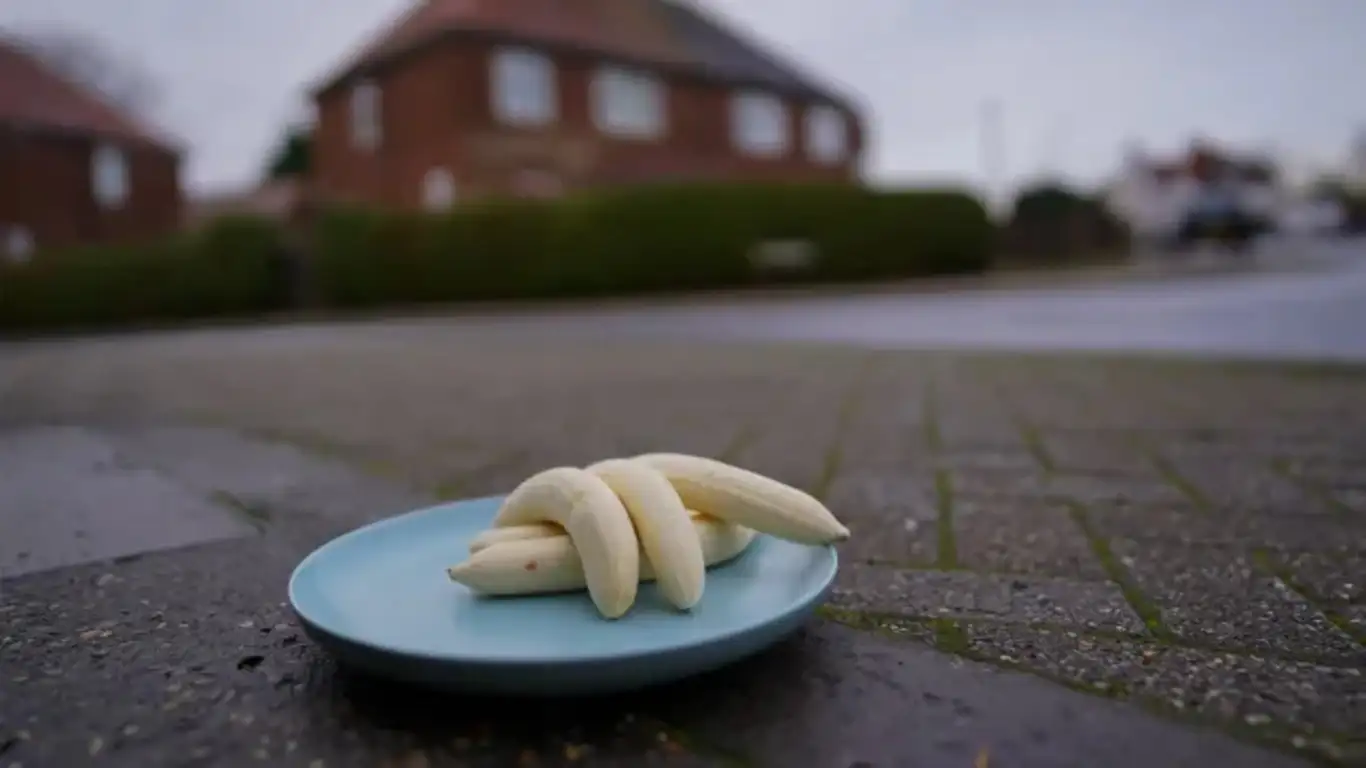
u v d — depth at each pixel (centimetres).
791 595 86
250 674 88
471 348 559
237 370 454
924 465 199
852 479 186
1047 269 1730
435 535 107
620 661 68
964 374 376
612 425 266
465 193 1595
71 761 73
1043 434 235
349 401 327
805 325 716
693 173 1948
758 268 1430
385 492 180
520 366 446
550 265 1351
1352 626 99
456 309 1218
